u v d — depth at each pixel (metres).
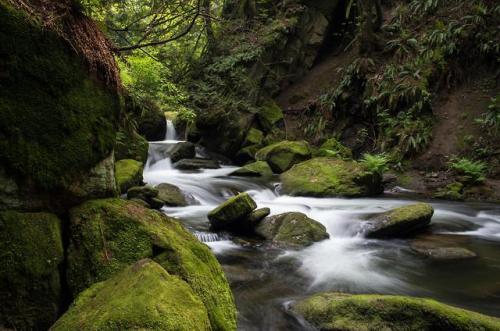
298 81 18.48
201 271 3.06
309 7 18.55
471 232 7.36
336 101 15.77
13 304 2.53
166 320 2.21
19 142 2.64
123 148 10.33
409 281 5.10
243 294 4.57
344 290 4.82
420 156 12.38
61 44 2.94
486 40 13.10
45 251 2.74
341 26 19.19
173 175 11.91
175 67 15.58
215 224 6.95
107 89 3.41
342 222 7.61
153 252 3.06
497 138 11.39
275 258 5.93
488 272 5.38
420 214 7.00
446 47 13.66
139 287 2.43
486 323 3.37
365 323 3.60
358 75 15.24
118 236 3.07
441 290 4.83
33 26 2.71
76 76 3.06
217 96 15.61
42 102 2.78
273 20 17.77
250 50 16.12
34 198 2.80
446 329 3.39
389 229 6.91
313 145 15.73
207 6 5.85
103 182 3.38
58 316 2.73
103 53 3.41
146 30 4.75
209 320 2.69
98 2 4.25
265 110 16.89
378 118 14.20
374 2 15.67
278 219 6.99
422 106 13.11
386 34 16.02
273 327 3.84
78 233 2.98
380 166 10.94
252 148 15.49
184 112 13.66
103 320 2.18
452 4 15.05
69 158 2.99
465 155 11.61
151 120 16.16
